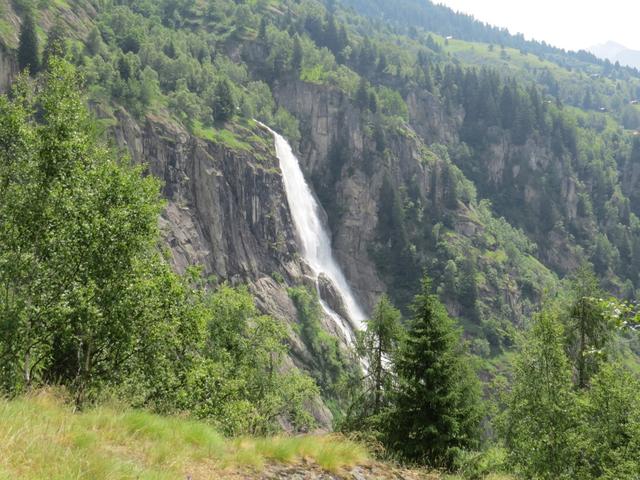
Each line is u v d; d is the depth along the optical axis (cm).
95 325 1741
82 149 1970
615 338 3234
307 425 4338
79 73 2155
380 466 1469
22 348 1686
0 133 1894
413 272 17212
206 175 12669
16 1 13562
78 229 1756
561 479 2222
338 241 17575
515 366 2667
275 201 14350
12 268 1697
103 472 875
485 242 18862
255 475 1152
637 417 2598
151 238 2061
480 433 2748
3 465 784
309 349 11406
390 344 3366
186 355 2398
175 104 13712
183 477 1012
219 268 12006
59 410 1205
